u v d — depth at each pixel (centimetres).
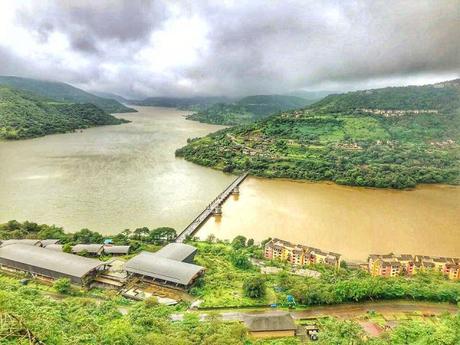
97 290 14888
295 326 11619
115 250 18125
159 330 10475
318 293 13888
